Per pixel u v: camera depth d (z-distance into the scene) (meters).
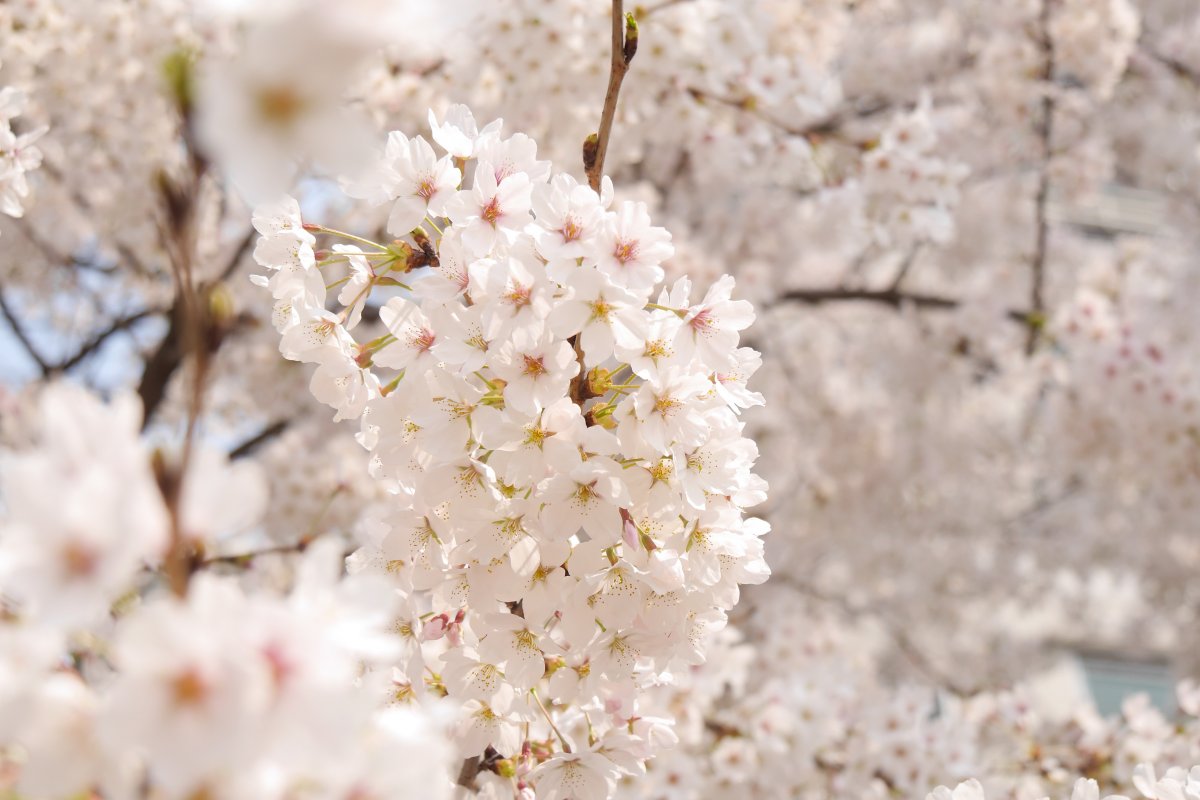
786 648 6.53
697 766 4.41
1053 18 7.37
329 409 7.23
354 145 1.05
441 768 1.31
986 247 8.52
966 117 8.38
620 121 4.95
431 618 2.33
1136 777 2.40
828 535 8.73
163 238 1.12
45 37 5.39
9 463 0.96
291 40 1.01
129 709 0.95
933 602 9.45
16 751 1.16
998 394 8.70
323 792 1.06
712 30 4.70
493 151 2.47
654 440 2.16
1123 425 7.26
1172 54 8.85
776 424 8.91
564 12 4.50
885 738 4.72
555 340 2.18
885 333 8.77
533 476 2.16
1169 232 9.00
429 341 2.38
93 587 0.96
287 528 5.80
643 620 2.24
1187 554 9.47
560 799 2.31
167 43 5.28
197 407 1.08
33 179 6.50
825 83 5.08
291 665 0.99
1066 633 11.83
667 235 2.25
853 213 5.20
